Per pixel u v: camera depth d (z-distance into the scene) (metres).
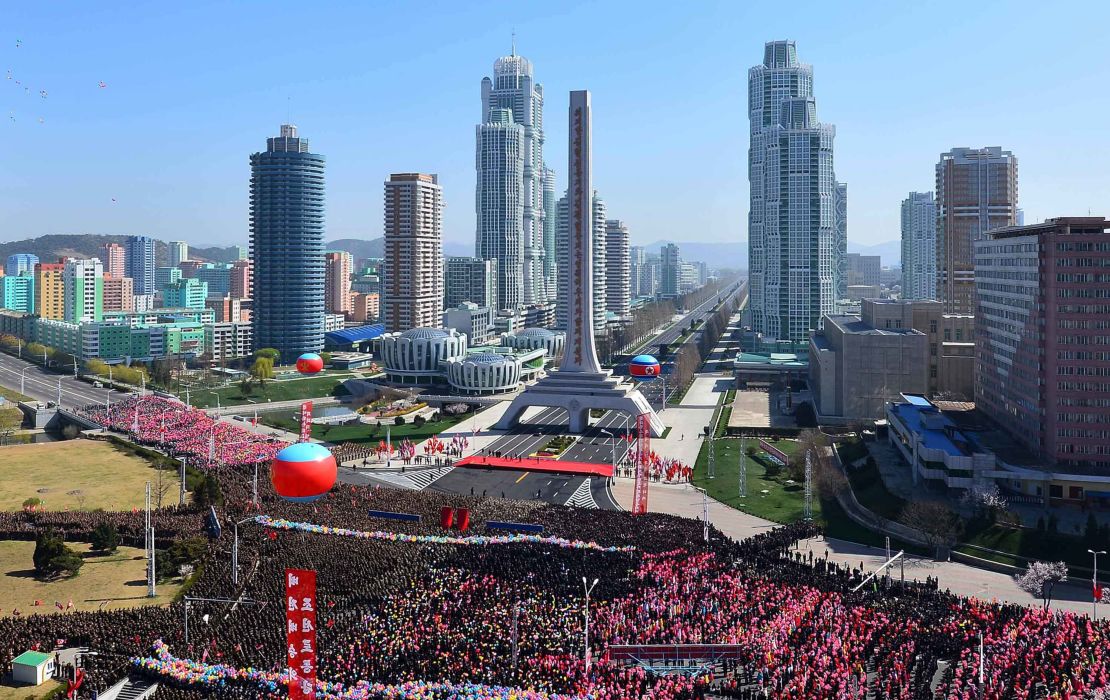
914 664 120.56
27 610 143.75
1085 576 168.75
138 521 187.62
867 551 185.75
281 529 182.50
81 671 117.56
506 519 193.00
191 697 111.88
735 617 134.62
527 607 137.88
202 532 180.38
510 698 110.25
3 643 126.44
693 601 140.50
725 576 151.75
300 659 86.75
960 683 113.94
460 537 177.50
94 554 172.75
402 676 116.19
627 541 174.12
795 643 125.62
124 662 121.94
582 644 125.56
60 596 150.25
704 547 171.38
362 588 148.12
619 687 113.19
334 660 120.81
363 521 189.38
